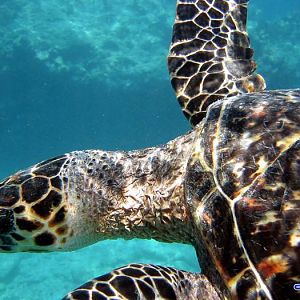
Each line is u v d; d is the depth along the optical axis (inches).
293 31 161.9
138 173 15.9
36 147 175.3
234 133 13.2
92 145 172.9
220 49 20.1
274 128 12.7
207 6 21.4
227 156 12.7
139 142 169.6
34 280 83.4
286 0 272.4
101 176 16.2
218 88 18.9
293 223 10.6
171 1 173.2
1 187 15.1
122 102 154.7
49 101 157.0
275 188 11.3
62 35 151.3
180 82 19.8
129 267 11.2
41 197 14.8
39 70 149.6
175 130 164.4
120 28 158.2
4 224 14.5
